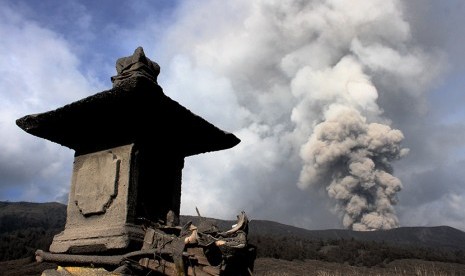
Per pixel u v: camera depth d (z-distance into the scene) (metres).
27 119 7.10
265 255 22.58
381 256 23.45
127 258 5.64
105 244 6.02
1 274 16.05
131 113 6.40
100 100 6.27
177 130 7.09
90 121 6.79
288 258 22.25
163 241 5.75
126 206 6.21
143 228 6.23
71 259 6.16
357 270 20.70
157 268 5.59
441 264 22.45
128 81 5.84
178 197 7.40
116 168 6.46
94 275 5.44
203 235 5.70
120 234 5.94
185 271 5.42
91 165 6.86
